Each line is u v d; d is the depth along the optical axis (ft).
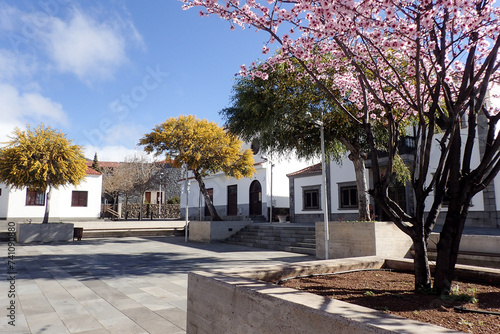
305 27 15.70
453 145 12.92
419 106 13.39
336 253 36.99
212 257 40.78
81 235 62.54
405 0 13.28
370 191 14.65
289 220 84.53
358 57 15.69
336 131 39.52
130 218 119.03
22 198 93.45
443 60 14.20
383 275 16.55
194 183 116.16
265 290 10.22
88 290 23.50
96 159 130.93
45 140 57.88
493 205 52.60
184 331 15.57
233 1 15.83
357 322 7.49
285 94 37.14
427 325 7.39
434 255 28.37
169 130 58.95
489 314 10.41
